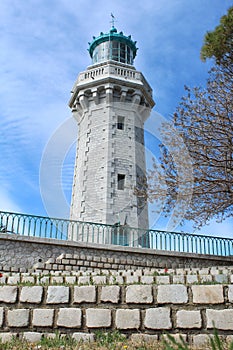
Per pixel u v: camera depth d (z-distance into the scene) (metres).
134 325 4.89
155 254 15.98
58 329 4.99
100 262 14.52
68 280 7.44
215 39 15.37
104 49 26.08
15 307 5.19
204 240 17.16
